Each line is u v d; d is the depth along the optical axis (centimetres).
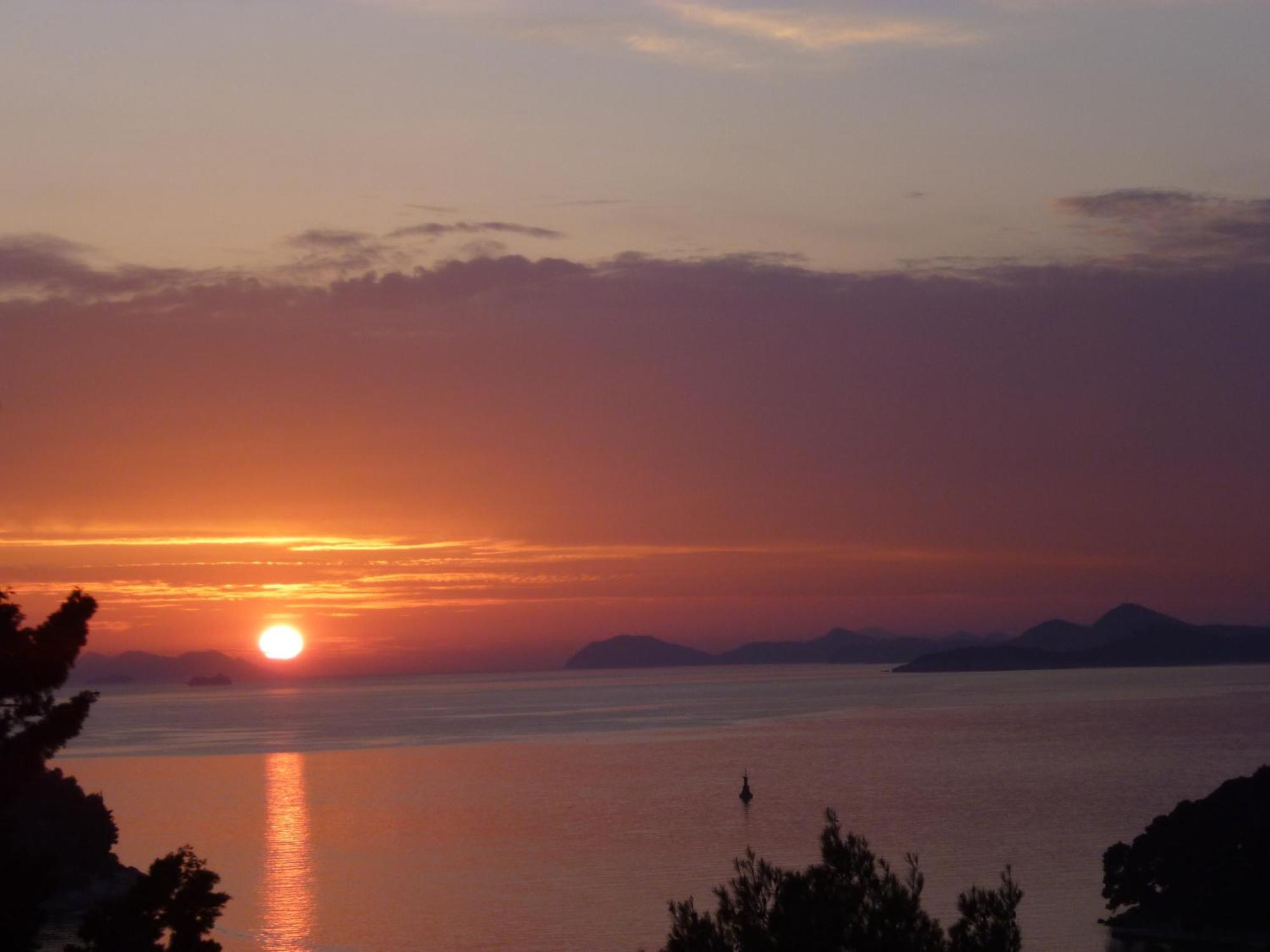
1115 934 7119
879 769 17588
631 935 7775
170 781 18000
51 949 5647
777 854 10769
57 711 2141
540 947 7531
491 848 11569
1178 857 7231
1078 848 10500
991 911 2161
